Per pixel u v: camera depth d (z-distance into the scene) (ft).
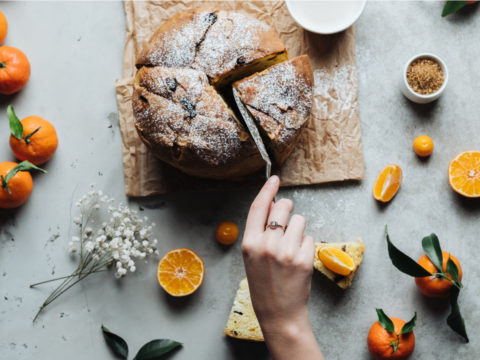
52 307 2.65
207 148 2.29
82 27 2.71
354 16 2.52
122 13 2.70
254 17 2.63
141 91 2.34
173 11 2.64
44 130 2.54
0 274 2.66
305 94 2.35
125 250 2.53
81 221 2.66
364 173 2.63
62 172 2.68
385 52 2.67
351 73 2.62
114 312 2.65
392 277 2.62
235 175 2.54
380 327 2.49
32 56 2.71
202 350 2.63
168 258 2.55
